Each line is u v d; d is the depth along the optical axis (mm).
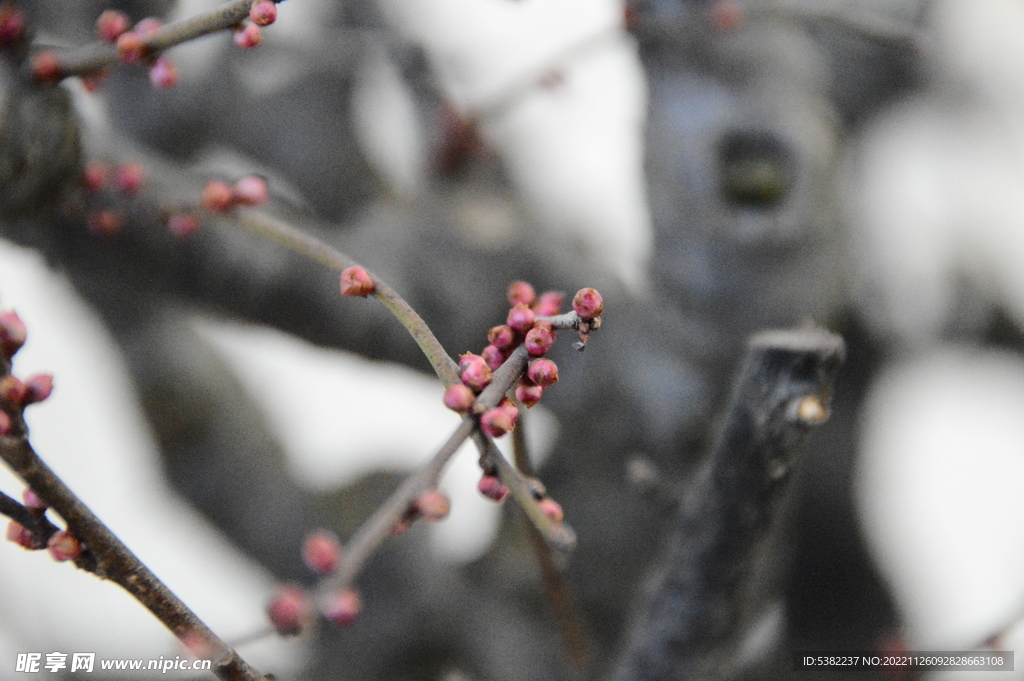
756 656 997
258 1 627
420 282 1004
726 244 896
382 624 1216
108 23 668
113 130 1230
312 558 591
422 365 1026
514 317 606
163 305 1281
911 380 1519
